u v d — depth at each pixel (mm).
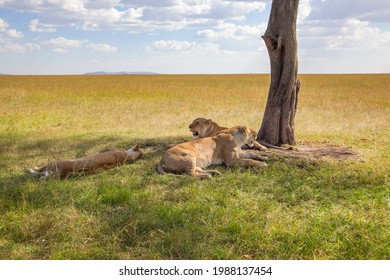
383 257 4391
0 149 9453
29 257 4473
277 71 9305
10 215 5395
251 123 13641
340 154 8656
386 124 13508
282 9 8984
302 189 6516
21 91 26766
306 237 4676
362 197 6188
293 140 9453
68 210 5523
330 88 32156
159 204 5824
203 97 22656
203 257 4438
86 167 7285
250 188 6590
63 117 14945
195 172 7293
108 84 38594
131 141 9906
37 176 7312
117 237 4812
